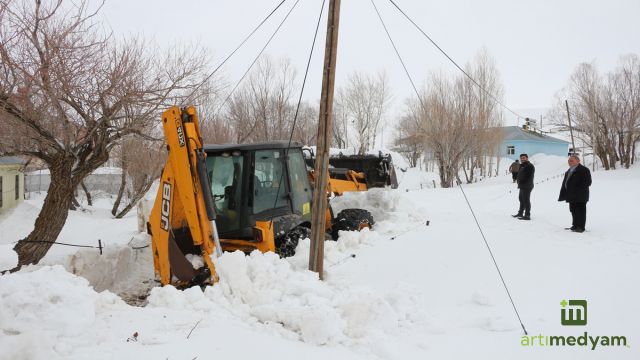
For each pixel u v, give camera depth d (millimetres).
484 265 6250
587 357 3729
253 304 4598
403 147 50969
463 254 6734
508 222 9414
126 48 7594
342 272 6156
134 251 7395
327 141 5746
